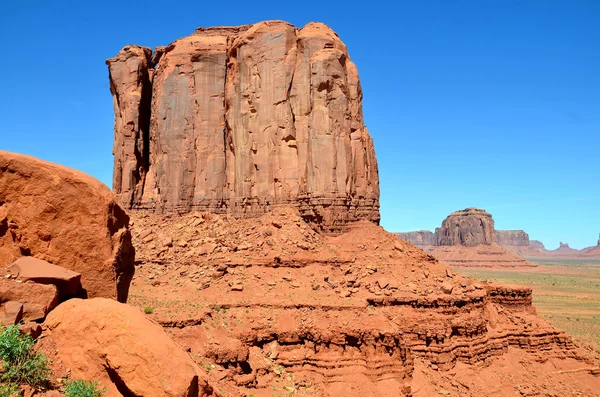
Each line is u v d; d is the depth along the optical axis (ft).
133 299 117.60
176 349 54.39
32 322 53.93
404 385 114.21
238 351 102.01
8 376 47.75
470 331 138.31
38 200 61.93
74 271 62.34
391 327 123.54
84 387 49.55
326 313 126.11
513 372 140.77
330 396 109.70
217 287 135.64
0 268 57.11
